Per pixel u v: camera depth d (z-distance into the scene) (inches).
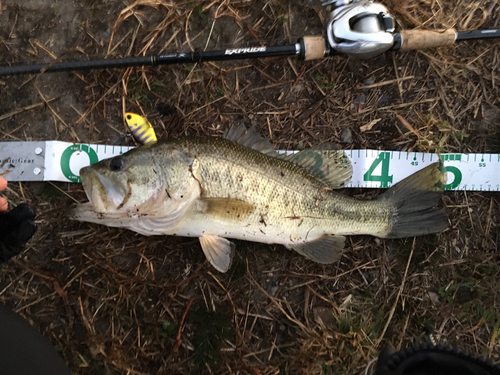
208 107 21.1
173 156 17.8
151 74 21.0
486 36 20.0
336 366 20.7
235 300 20.9
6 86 20.8
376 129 21.4
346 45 18.9
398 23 21.3
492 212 21.4
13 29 21.1
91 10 21.1
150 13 21.2
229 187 18.1
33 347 16.6
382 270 21.3
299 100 21.4
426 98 21.5
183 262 20.8
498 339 21.1
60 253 20.6
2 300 20.5
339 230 19.6
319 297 21.2
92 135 20.9
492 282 21.3
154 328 20.6
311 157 19.8
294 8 21.4
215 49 21.3
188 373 20.4
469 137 21.4
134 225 18.7
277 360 20.8
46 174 20.3
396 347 21.0
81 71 20.9
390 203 20.0
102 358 20.4
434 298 21.3
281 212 18.7
